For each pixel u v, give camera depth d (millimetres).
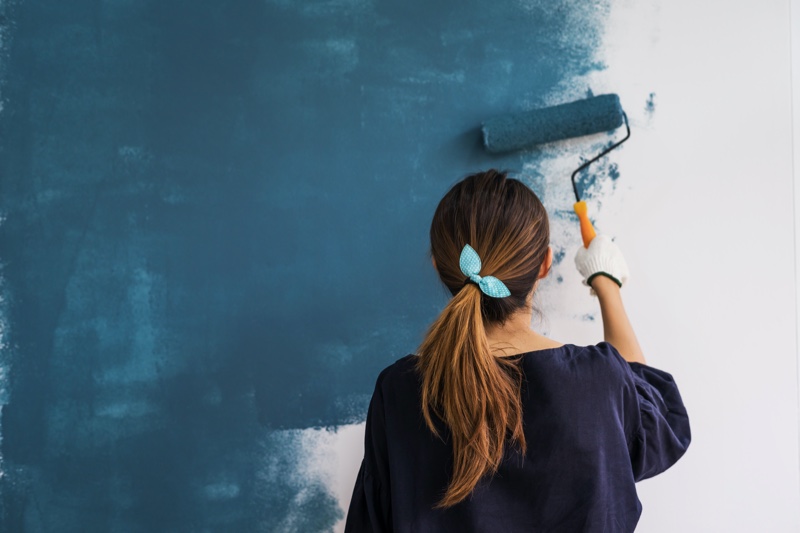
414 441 924
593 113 1323
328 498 1470
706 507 1451
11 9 1425
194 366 1456
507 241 895
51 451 1447
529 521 875
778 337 1423
